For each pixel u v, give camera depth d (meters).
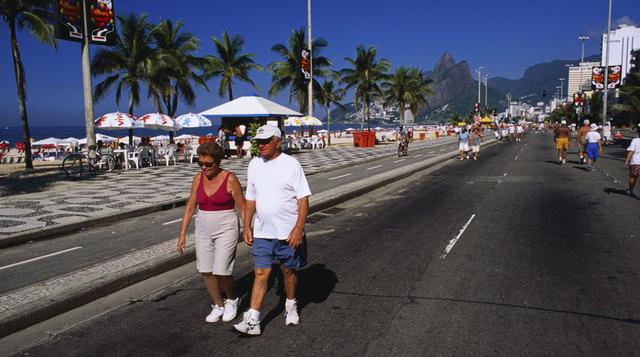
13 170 20.70
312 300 5.00
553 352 3.75
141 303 5.07
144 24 29.72
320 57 41.47
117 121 20.30
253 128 25.42
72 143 42.69
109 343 4.10
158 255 6.45
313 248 7.25
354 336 4.11
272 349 3.91
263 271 4.18
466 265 6.11
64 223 8.51
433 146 40.00
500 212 9.84
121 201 11.03
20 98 21.45
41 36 20.20
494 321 4.34
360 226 8.84
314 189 13.35
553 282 5.38
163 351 3.93
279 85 41.81
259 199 4.16
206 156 4.23
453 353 3.76
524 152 29.66
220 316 4.57
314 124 37.53
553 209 10.07
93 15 17.08
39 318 4.59
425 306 4.74
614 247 6.86
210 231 4.36
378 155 27.89
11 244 7.44
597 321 4.30
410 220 9.26
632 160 11.53
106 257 6.64
